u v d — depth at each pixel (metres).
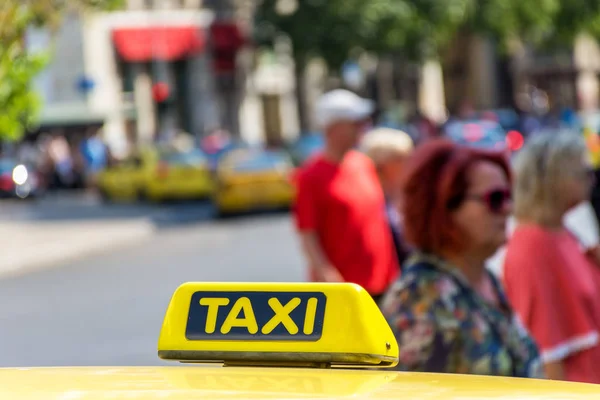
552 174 5.21
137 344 13.38
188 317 2.38
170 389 2.06
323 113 8.07
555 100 75.12
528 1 55.09
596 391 2.15
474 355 4.32
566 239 5.29
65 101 53.31
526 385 2.18
